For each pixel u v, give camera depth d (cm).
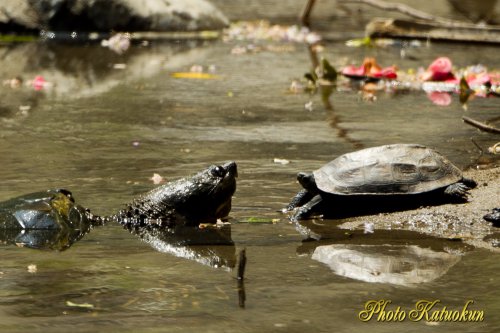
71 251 1684
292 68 4169
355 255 1631
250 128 2853
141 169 2317
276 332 1267
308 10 5838
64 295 1422
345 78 3834
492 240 1706
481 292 1425
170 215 1881
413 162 1891
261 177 2227
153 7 5462
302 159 2417
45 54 4644
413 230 1775
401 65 4194
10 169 2314
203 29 5575
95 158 2447
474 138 2616
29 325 1292
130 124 2938
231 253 1664
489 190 1955
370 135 2714
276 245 1708
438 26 4984
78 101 3375
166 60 4453
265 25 5759
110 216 1920
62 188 2097
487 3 6334
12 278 1512
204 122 2959
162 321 1309
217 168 1898
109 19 5334
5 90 3619
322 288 1451
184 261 1616
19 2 5303
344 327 1287
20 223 1831
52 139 2703
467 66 4112
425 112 3089
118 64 4325
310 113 3106
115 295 1423
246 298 1406
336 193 1852
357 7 6556
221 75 3981
